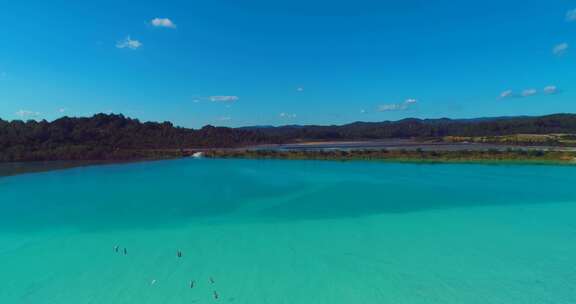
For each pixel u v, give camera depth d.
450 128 162.38
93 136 91.00
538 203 31.22
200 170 55.41
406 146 103.69
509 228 24.28
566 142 90.38
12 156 65.31
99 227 25.05
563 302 15.00
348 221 26.34
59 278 17.28
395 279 17.00
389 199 33.41
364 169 53.88
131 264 18.77
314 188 39.25
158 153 77.00
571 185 39.09
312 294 15.77
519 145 91.75
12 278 17.31
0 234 23.64
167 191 38.22
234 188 39.75
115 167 59.56
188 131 120.12
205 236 23.08
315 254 19.94
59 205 31.69
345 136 165.38
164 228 24.81
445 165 56.12
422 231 23.78
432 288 16.17
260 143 128.88
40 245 21.58
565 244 21.20
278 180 44.91
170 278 17.22
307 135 161.00
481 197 33.75
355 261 18.98
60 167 58.94
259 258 19.44
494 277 17.11
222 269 18.16
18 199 34.28
